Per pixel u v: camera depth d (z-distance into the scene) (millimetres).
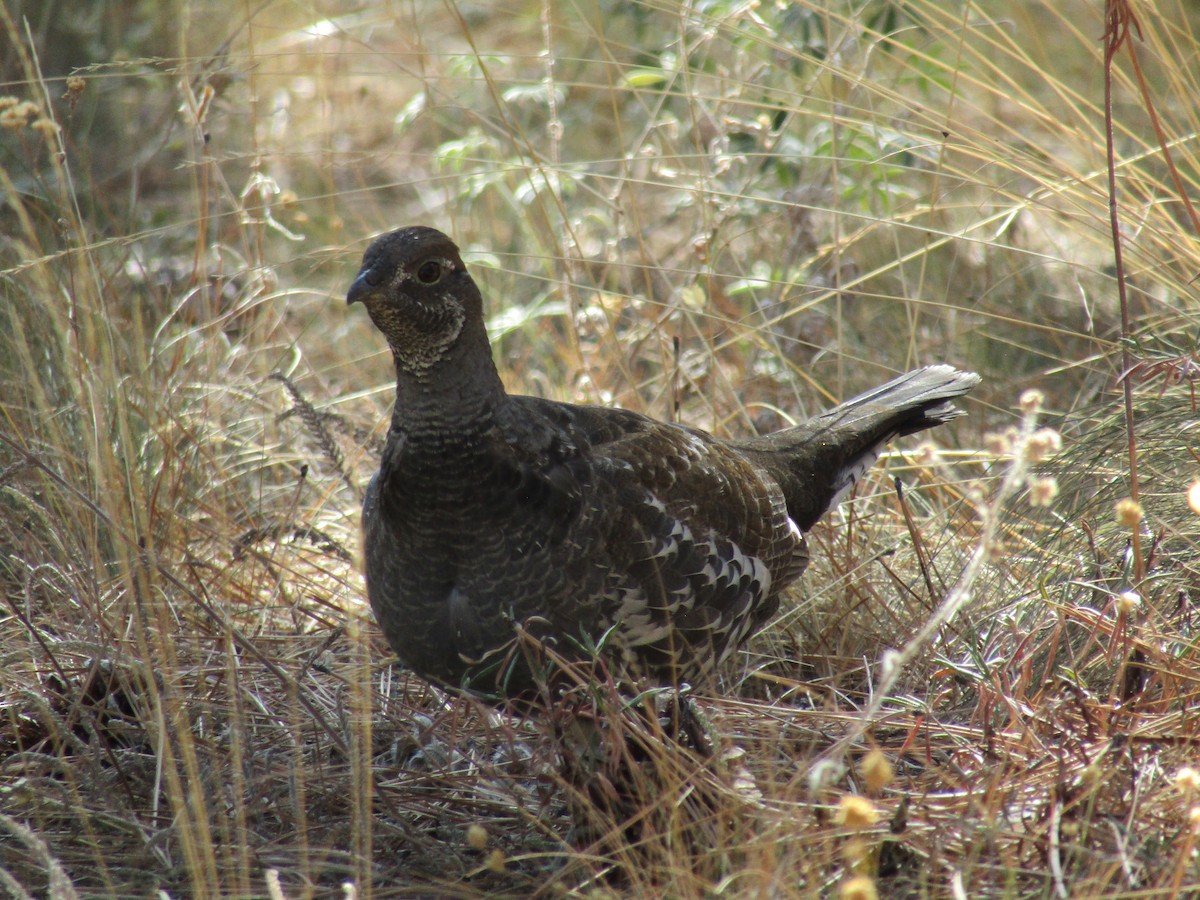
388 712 7406
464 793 6766
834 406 9617
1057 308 11352
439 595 6539
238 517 9258
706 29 10406
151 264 11844
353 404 10867
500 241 13508
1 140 12109
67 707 7266
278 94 15766
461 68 11664
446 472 6340
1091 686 7270
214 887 5648
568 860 6180
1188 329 9461
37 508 8289
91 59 13977
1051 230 12383
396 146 15094
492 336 10844
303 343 11914
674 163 12539
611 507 6504
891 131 10062
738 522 7109
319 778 6684
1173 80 9086
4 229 10312
